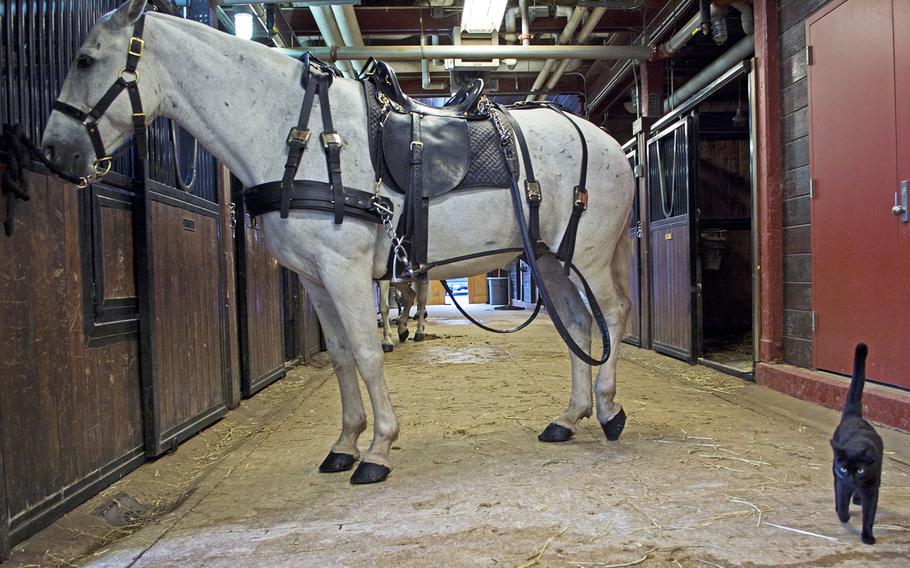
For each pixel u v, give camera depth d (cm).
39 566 160
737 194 661
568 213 243
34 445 177
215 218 337
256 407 379
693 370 456
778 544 156
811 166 334
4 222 166
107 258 226
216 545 167
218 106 207
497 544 161
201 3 341
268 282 452
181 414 285
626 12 627
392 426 221
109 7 251
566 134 246
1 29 173
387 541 165
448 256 229
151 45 201
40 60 195
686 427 282
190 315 298
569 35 627
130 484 228
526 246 227
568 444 255
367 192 209
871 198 287
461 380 438
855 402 171
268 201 205
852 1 298
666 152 544
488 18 525
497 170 226
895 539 158
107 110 191
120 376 233
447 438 273
